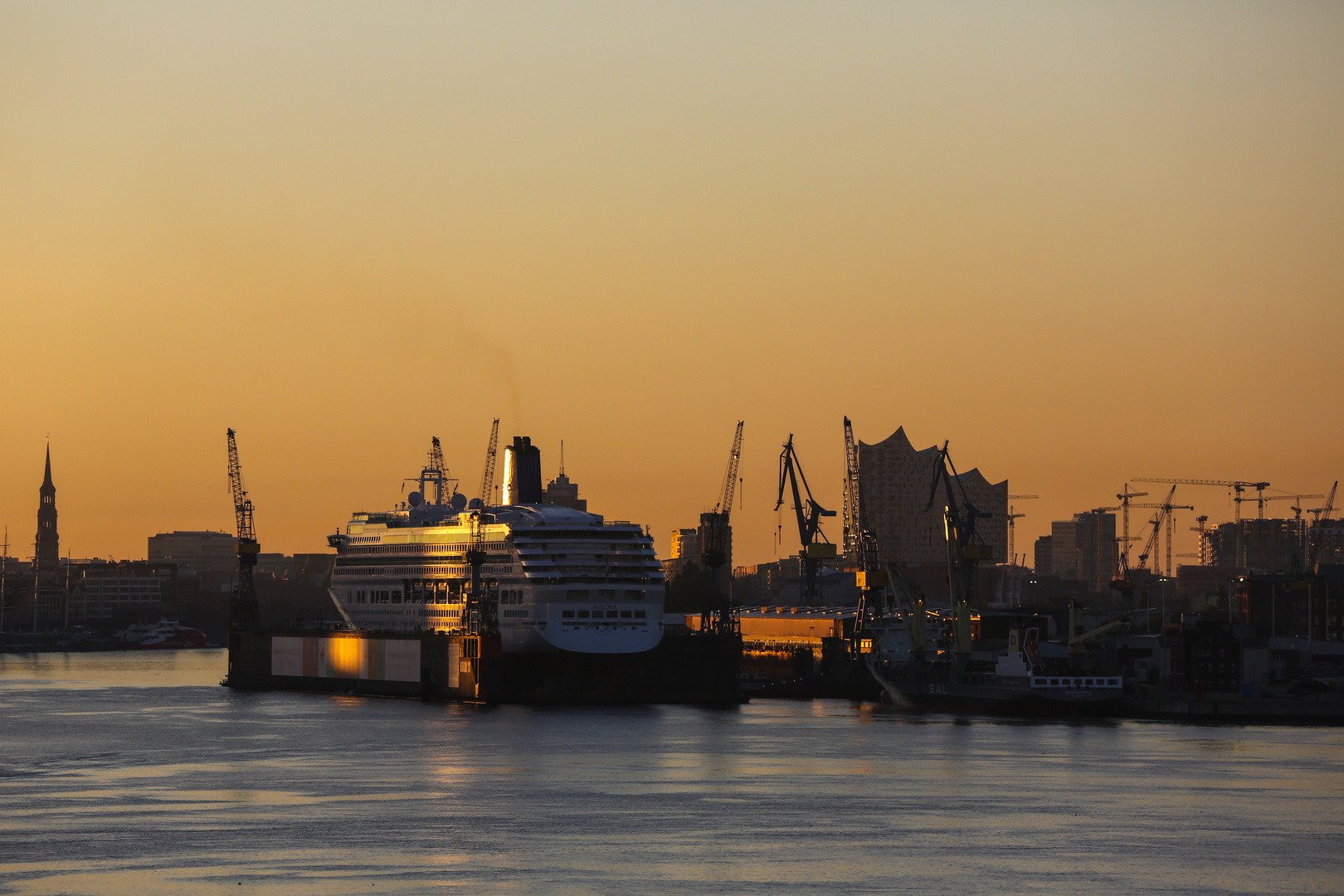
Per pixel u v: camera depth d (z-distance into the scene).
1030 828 175.88
